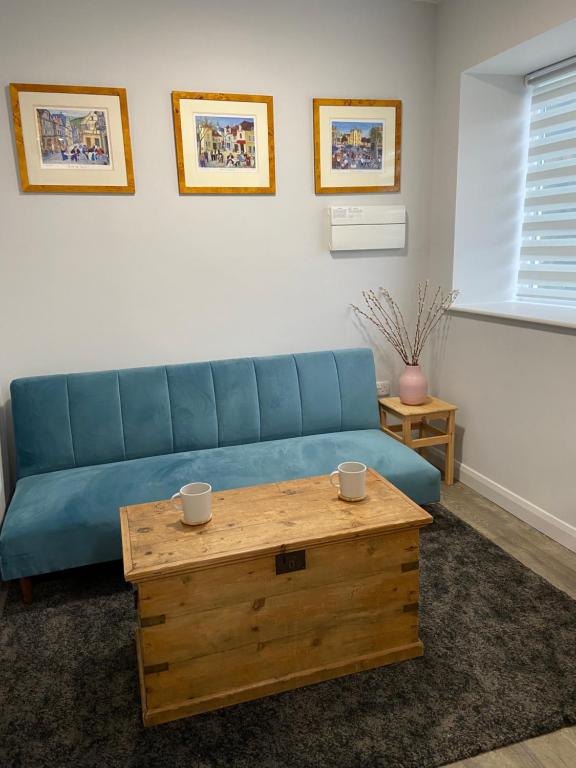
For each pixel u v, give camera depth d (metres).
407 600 1.66
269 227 2.81
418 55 2.88
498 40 2.44
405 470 2.33
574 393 2.21
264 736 1.44
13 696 1.59
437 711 1.50
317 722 1.47
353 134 2.84
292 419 2.72
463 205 2.85
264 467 2.32
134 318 2.69
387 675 1.63
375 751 1.38
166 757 1.38
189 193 2.64
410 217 3.05
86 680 1.65
